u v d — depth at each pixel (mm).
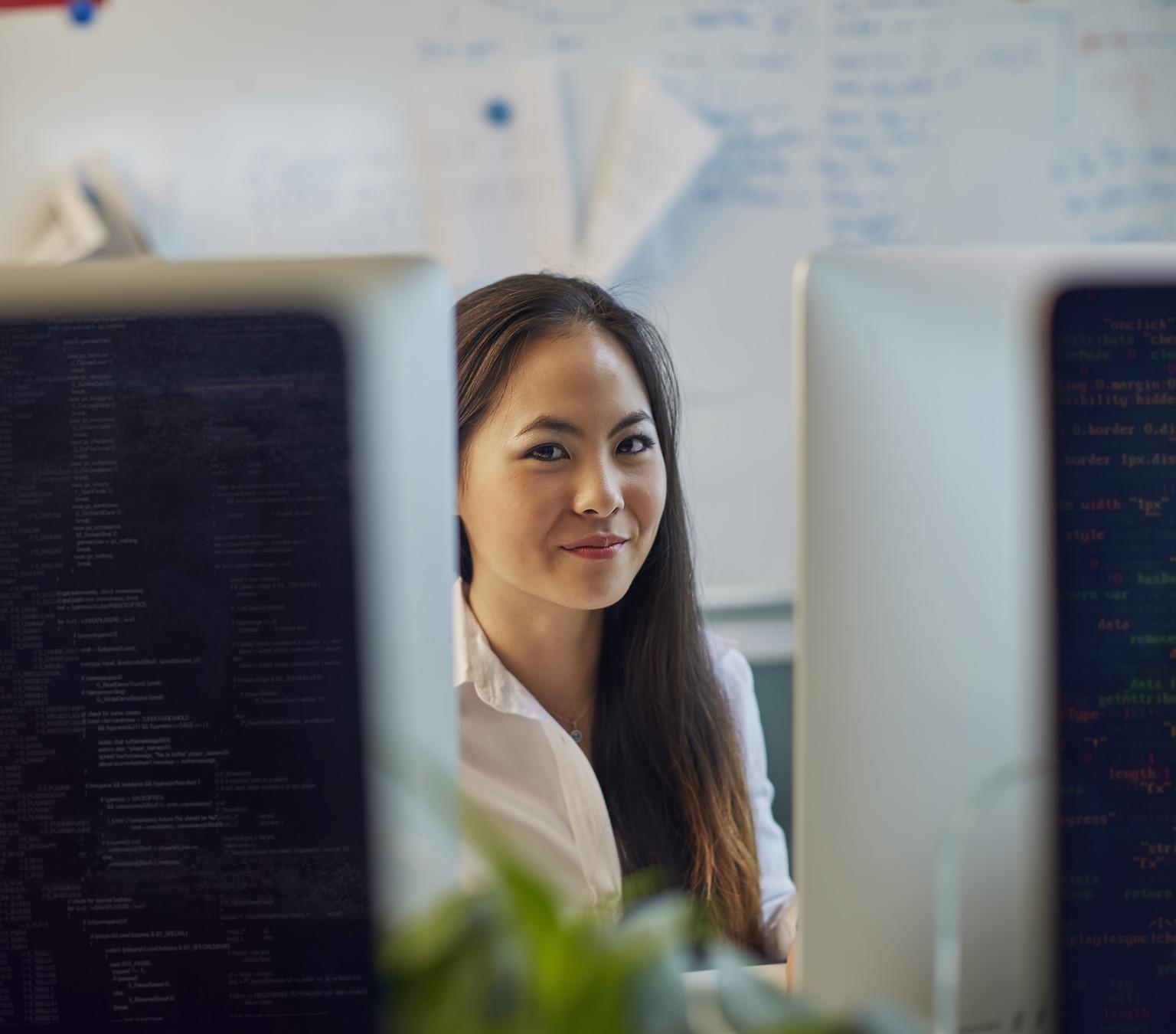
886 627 714
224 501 676
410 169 2289
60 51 2260
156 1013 678
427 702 685
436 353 699
